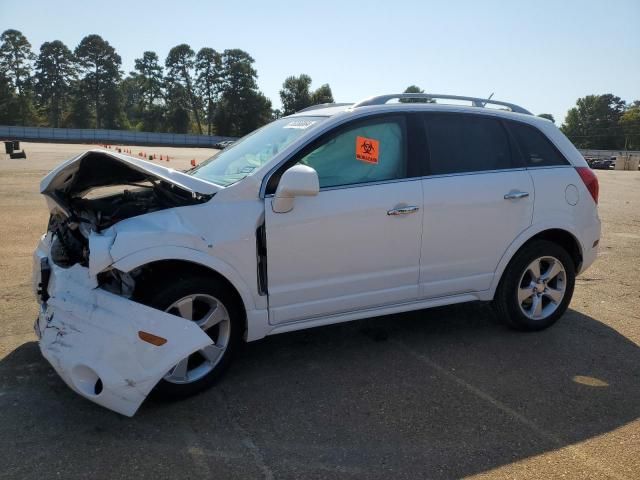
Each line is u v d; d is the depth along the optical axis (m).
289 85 94.38
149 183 4.75
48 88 107.75
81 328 3.19
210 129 107.56
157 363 3.14
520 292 4.56
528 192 4.45
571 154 4.78
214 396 3.55
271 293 3.69
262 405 3.45
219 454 2.93
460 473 2.80
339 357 4.18
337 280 3.88
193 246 3.36
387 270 4.04
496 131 4.50
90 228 3.51
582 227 4.72
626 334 4.68
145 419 3.27
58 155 31.92
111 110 108.44
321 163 3.83
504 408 3.44
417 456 2.93
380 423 3.25
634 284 6.20
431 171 4.16
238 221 3.53
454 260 4.26
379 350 4.30
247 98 99.88
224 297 3.55
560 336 4.62
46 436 3.07
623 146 119.38
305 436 3.11
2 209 10.42
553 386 3.73
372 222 3.89
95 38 106.38
